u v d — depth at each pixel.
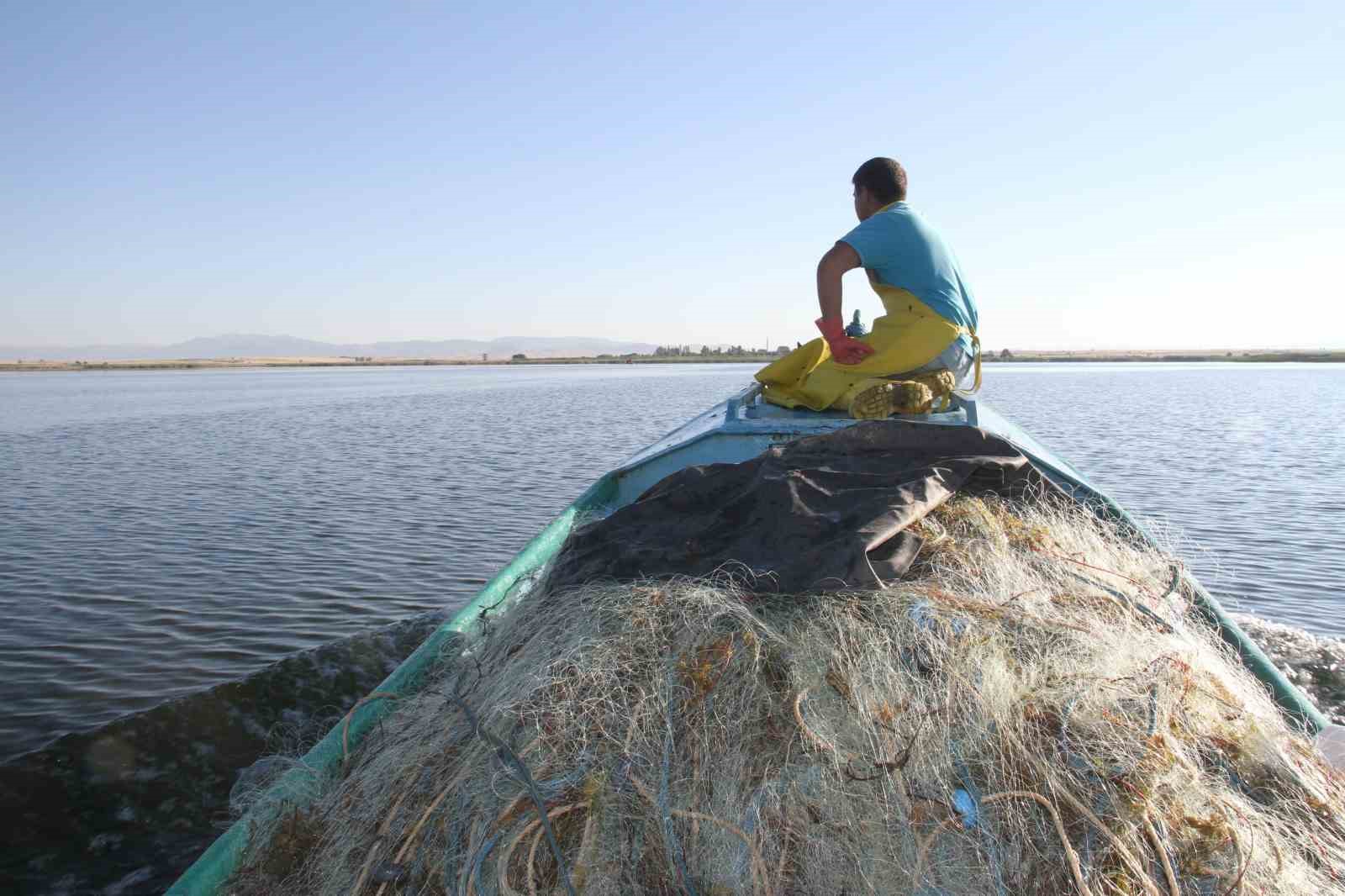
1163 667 2.48
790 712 2.31
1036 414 31.95
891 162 4.73
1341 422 27.80
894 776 2.15
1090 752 2.19
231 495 15.63
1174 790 2.16
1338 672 5.38
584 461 20.03
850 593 2.62
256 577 9.98
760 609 2.65
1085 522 3.53
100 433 28.20
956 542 2.98
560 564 3.23
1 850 4.03
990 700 2.28
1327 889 2.10
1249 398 41.84
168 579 9.87
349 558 10.88
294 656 6.07
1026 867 2.02
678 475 3.67
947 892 1.99
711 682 2.36
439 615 7.08
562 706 2.34
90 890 3.80
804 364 5.09
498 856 2.06
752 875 2.02
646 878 2.05
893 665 2.40
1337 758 2.72
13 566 10.49
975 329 4.84
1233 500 13.87
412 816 2.30
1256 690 2.95
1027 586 2.81
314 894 2.25
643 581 2.82
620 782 2.18
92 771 4.66
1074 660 2.46
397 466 19.44
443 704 2.71
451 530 12.59
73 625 8.19
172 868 3.96
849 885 2.03
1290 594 8.73
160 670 6.99
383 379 92.94
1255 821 2.17
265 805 2.58
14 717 6.00
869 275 4.75
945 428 3.68
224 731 5.13
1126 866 1.98
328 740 2.79
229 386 74.81
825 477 3.27
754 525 3.06
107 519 13.42
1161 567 3.48
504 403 43.03
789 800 2.14
